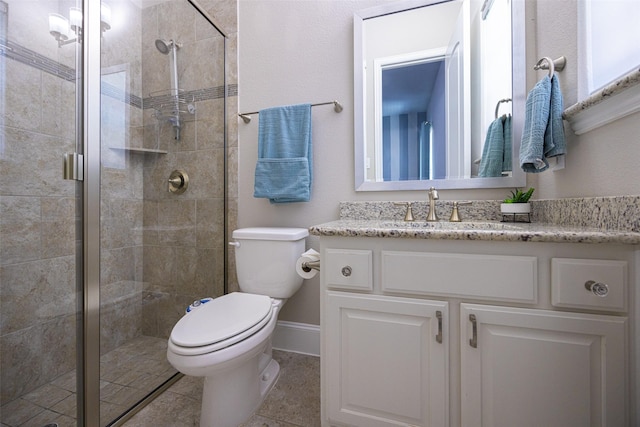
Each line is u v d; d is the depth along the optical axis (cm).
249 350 91
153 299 151
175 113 159
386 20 135
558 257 66
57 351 108
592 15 82
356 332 83
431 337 76
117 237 136
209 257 160
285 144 141
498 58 123
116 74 135
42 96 110
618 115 69
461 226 102
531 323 67
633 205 63
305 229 139
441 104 129
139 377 125
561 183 99
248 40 156
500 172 122
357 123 138
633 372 61
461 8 127
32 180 111
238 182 159
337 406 85
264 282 127
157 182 156
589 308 63
